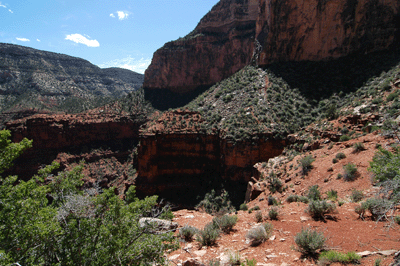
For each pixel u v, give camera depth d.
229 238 11.22
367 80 47.03
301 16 64.25
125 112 107.81
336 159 22.75
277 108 51.88
